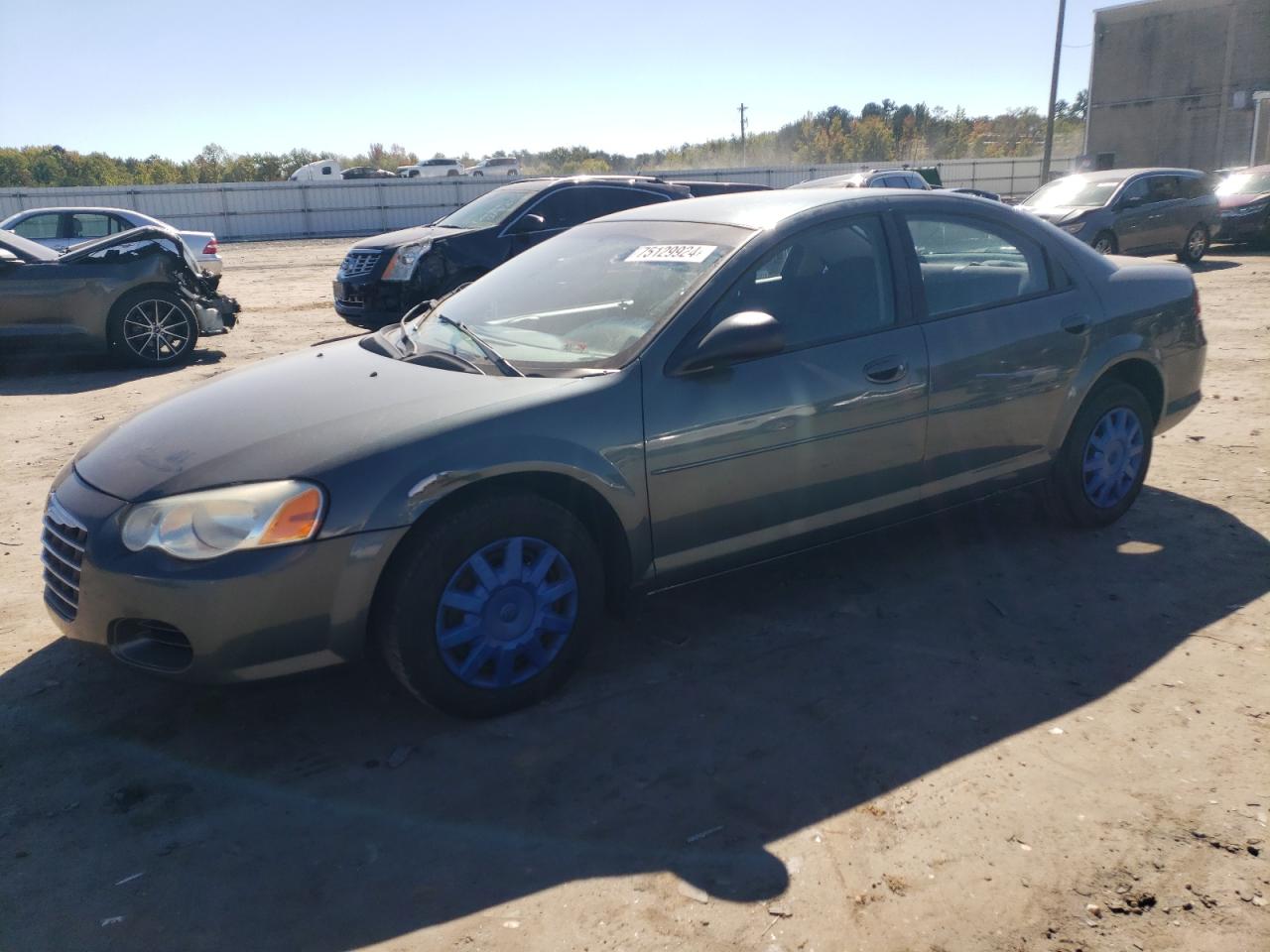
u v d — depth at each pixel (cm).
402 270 952
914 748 293
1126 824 256
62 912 234
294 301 1611
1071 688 324
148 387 879
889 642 359
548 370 330
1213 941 218
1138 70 3634
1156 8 3538
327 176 4862
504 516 298
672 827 260
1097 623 370
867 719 309
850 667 341
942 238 398
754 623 378
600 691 330
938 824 258
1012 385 403
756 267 349
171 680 285
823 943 219
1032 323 409
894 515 388
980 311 398
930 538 458
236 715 321
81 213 1557
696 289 341
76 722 319
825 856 247
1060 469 440
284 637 279
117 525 285
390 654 294
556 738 303
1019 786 272
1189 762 282
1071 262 433
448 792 277
